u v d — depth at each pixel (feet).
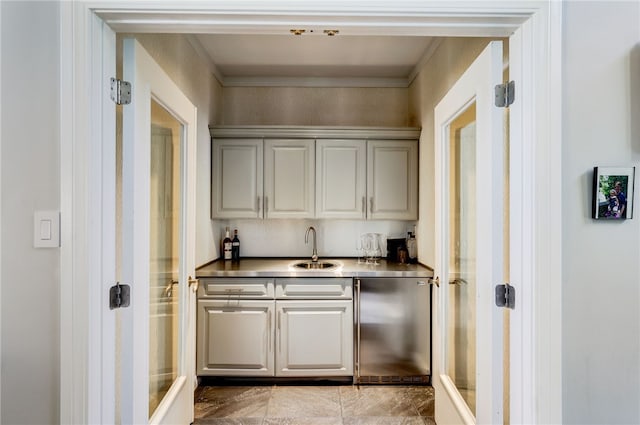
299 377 8.78
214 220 10.30
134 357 4.23
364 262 10.21
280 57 9.70
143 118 4.42
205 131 9.42
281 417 7.41
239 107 11.09
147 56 4.53
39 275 3.59
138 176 4.28
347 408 7.75
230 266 9.43
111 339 3.92
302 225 10.97
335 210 9.96
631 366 3.66
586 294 3.66
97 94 3.69
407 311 8.64
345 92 11.12
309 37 8.61
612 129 3.68
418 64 9.94
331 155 9.96
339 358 8.69
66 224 3.54
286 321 8.67
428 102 9.11
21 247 3.58
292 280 8.66
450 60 7.54
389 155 9.97
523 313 3.84
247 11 3.59
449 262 6.40
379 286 8.65
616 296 3.67
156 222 5.23
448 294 6.41
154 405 5.23
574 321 3.66
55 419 3.59
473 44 6.31
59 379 3.58
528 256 3.78
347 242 10.98
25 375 3.59
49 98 3.58
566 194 3.67
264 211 9.95
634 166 3.67
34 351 3.59
